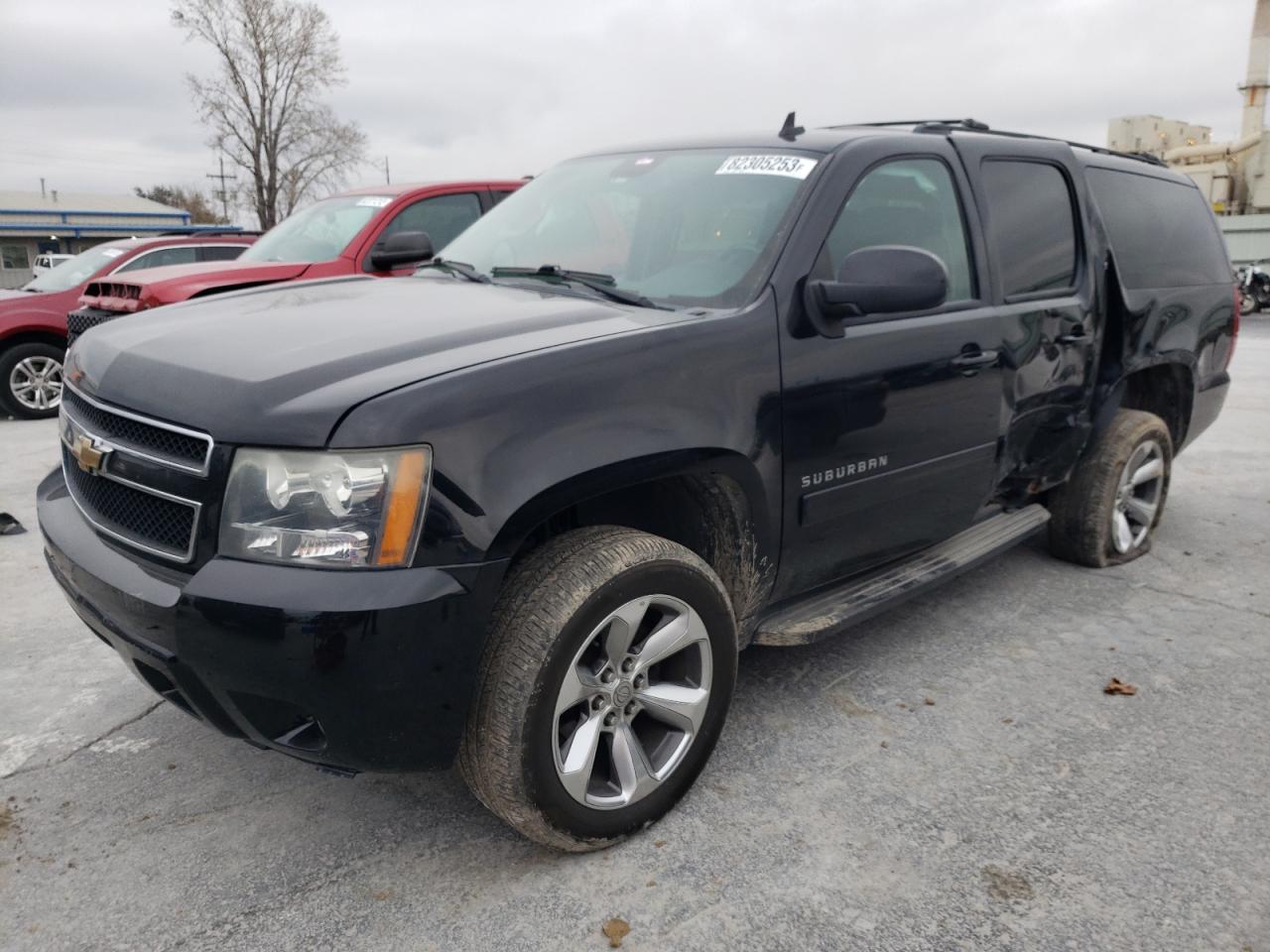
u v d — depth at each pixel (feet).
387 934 7.39
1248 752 9.97
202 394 7.30
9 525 17.10
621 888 7.89
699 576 8.41
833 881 7.97
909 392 10.33
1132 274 14.37
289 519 6.81
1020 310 11.91
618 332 8.30
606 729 8.23
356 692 6.82
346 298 9.89
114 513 7.90
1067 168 13.39
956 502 11.54
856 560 10.57
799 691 11.23
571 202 11.76
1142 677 11.63
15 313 29.91
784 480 9.27
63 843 8.46
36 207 180.45
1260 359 40.45
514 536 7.24
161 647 7.13
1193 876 8.04
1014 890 7.87
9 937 7.36
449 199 25.62
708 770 9.59
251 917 7.56
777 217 9.78
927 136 11.45
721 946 7.27
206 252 33.45
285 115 152.87
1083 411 13.64
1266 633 12.94
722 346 8.66
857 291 9.09
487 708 7.41
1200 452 23.67
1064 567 15.40
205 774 9.54
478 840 8.51
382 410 6.86
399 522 6.82
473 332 8.22
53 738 10.19
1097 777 9.49
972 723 10.53
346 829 8.66
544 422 7.43
